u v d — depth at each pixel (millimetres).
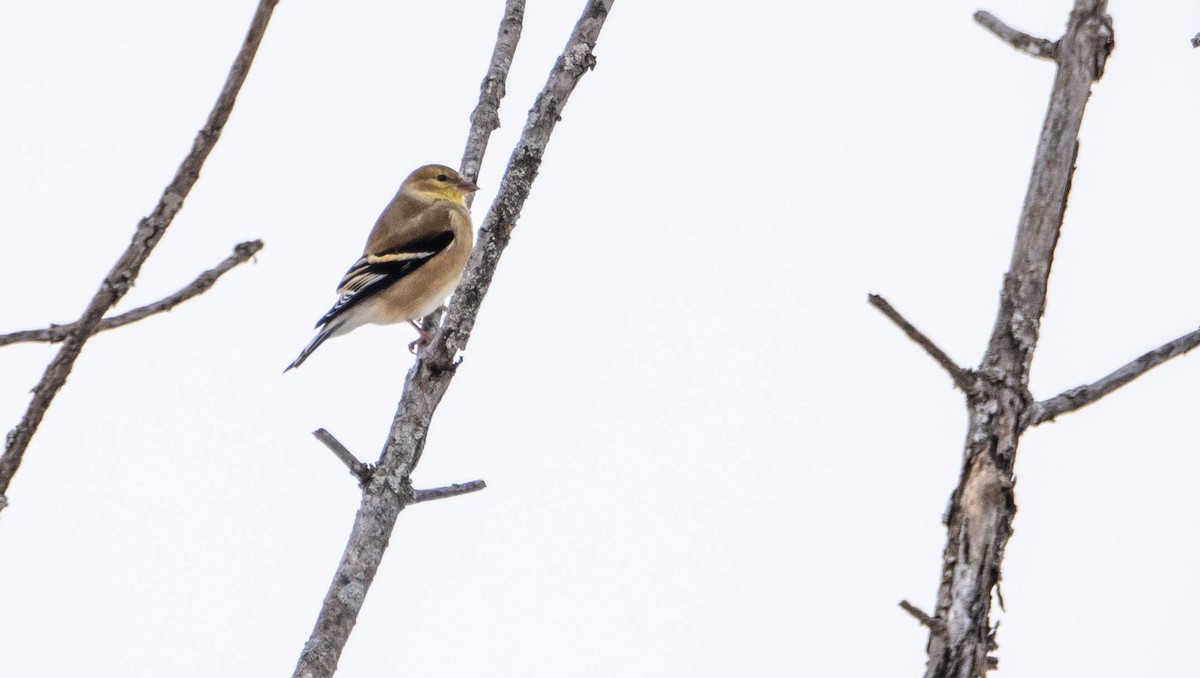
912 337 7703
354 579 9484
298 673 8953
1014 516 7395
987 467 7457
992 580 7273
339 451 9930
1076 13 8211
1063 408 7684
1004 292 7859
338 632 9164
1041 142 8070
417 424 10469
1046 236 7879
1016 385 7621
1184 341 7953
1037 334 7738
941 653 7156
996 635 7246
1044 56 8281
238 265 7184
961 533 7387
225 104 6742
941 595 7340
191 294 7039
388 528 9734
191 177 6773
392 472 10008
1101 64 8141
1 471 6656
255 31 6684
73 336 6680
